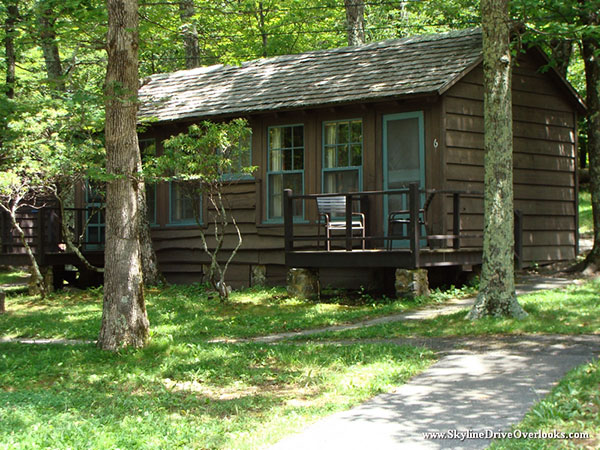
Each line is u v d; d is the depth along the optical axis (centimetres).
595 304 1155
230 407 710
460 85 1497
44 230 1820
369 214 1547
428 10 2956
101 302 1588
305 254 1456
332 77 1656
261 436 588
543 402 624
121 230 992
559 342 902
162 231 1866
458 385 721
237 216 1734
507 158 1071
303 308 1368
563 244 1767
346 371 822
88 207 1917
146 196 1906
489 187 1077
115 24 988
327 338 1059
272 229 1675
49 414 689
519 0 1442
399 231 1509
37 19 1304
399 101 1498
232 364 898
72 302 1619
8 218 2025
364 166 1556
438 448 539
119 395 771
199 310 1397
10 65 1688
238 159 1705
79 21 1183
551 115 1745
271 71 1825
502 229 1073
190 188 1656
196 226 1806
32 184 1695
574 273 1612
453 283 1525
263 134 1694
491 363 808
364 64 1659
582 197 2947
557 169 1752
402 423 607
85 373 881
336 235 1585
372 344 958
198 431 624
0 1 1504
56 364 937
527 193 1675
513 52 1549
